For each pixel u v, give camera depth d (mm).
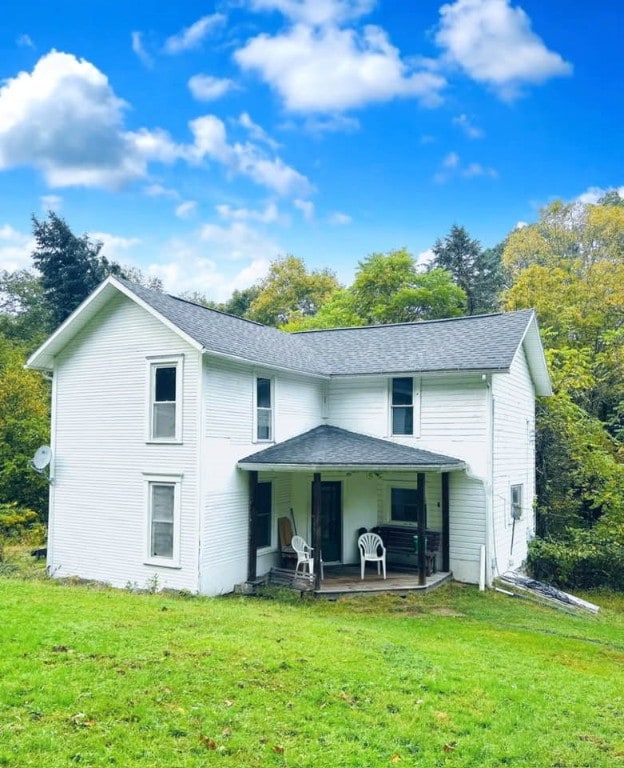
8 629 6934
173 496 13156
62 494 14844
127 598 10148
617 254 33281
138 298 13398
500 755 5137
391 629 10344
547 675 7766
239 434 13969
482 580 14633
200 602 11078
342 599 12898
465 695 6445
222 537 13297
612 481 19203
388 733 5289
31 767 4145
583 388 23984
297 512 15969
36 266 38594
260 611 10438
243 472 14062
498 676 7312
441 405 15680
